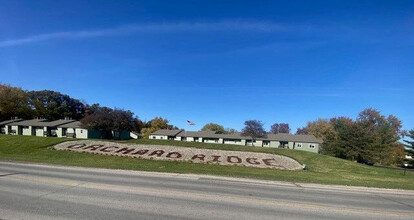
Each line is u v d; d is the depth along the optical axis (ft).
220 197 30.45
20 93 243.60
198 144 124.57
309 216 24.50
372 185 47.96
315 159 108.27
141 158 93.76
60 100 303.07
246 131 190.29
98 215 21.62
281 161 97.50
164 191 32.37
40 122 220.84
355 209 28.22
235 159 96.48
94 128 161.89
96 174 45.11
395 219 25.05
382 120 242.78
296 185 43.65
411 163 185.57
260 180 47.16
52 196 27.45
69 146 112.57
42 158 73.61
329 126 269.44
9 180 35.88
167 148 111.86
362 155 160.97
